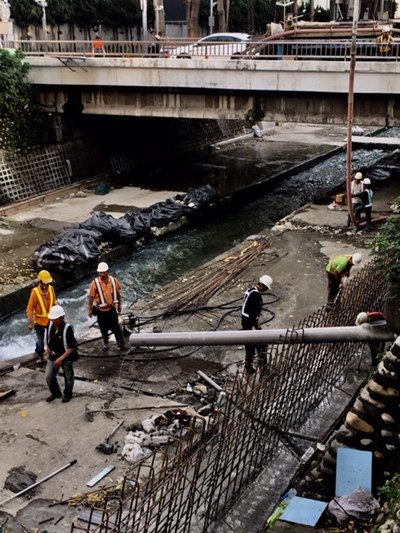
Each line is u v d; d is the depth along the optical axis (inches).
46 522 248.4
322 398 328.8
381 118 751.1
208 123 1207.6
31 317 394.0
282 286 503.5
